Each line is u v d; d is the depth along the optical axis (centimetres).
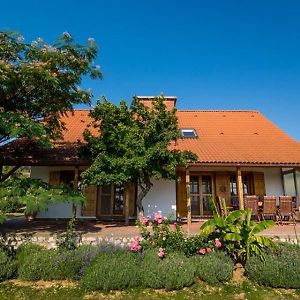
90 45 1105
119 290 673
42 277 729
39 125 992
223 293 652
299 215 1304
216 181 1541
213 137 1656
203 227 829
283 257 736
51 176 1507
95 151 1189
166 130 1141
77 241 954
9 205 908
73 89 1125
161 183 1484
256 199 1202
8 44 985
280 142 1583
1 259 747
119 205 1495
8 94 1039
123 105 1190
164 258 755
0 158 1284
